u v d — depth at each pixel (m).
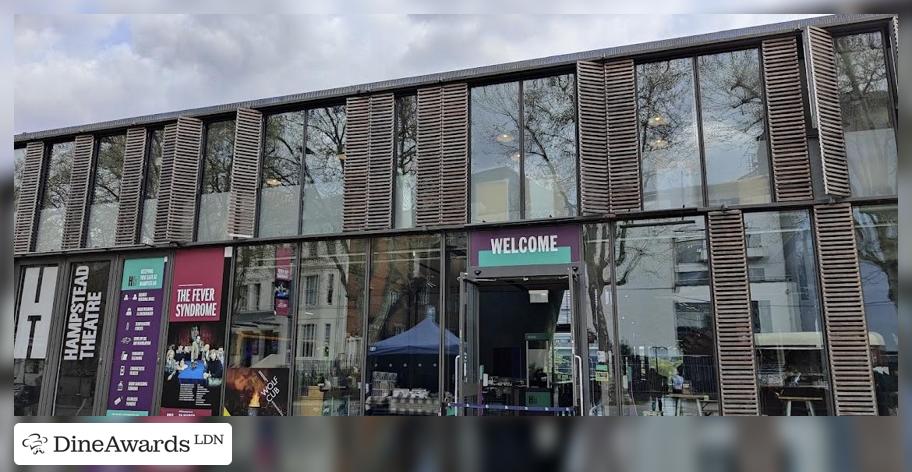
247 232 9.24
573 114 8.30
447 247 8.34
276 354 8.72
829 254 6.87
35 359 9.77
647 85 8.08
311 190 9.27
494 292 8.70
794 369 6.79
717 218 7.33
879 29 7.27
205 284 9.27
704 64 7.90
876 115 7.11
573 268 7.67
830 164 6.97
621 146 7.84
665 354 7.21
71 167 10.63
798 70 7.35
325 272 8.82
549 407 7.46
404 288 8.39
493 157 8.48
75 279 10.03
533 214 8.12
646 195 7.76
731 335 6.96
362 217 8.73
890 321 6.57
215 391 8.80
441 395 7.90
